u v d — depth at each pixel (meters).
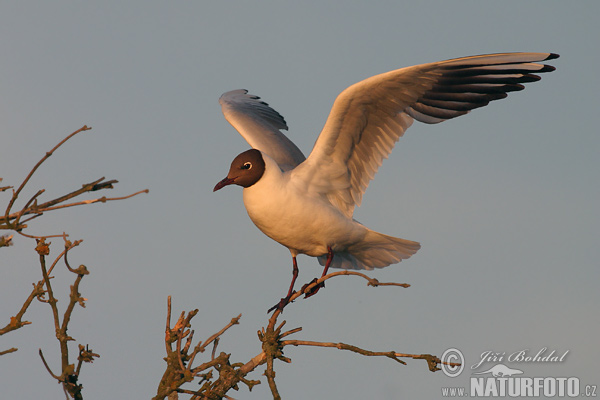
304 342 8.40
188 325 8.02
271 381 8.19
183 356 8.15
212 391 7.86
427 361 8.04
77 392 6.61
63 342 6.57
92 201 6.36
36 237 6.48
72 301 6.59
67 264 6.56
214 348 8.34
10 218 6.42
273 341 8.42
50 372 6.52
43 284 6.64
